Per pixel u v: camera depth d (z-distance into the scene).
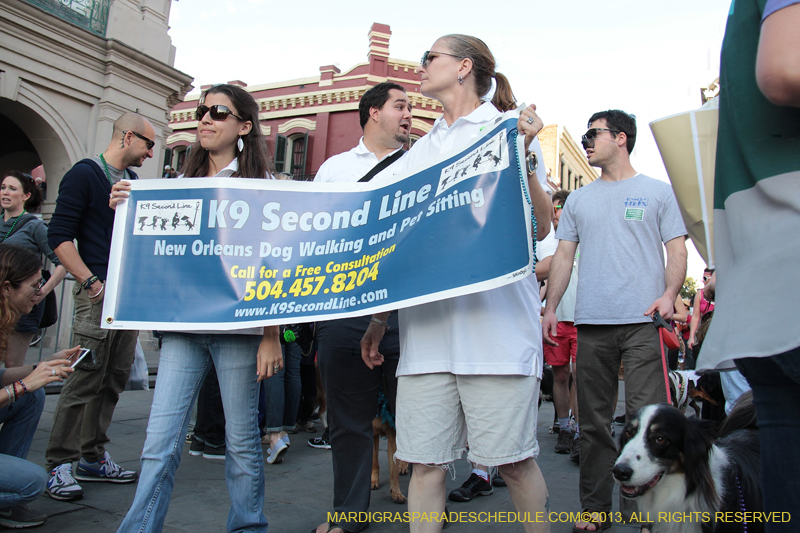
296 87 19.89
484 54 2.16
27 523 2.52
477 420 1.85
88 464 3.24
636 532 2.74
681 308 3.57
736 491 1.95
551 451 4.76
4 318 2.50
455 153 2.00
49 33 9.31
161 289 2.26
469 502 3.24
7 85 8.87
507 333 1.84
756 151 1.15
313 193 2.29
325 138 19.16
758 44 1.07
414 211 2.05
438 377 1.93
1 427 2.74
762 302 1.08
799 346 1.01
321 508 2.99
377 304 2.01
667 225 2.80
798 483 1.14
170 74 11.28
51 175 9.94
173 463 2.11
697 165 1.82
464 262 1.83
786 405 1.16
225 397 2.20
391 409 3.04
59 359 2.51
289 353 4.49
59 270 4.05
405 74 19.00
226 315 2.17
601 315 2.80
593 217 2.93
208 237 2.29
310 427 5.30
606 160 2.96
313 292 2.16
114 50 10.18
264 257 2.25
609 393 2.84
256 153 2.49
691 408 5.05
